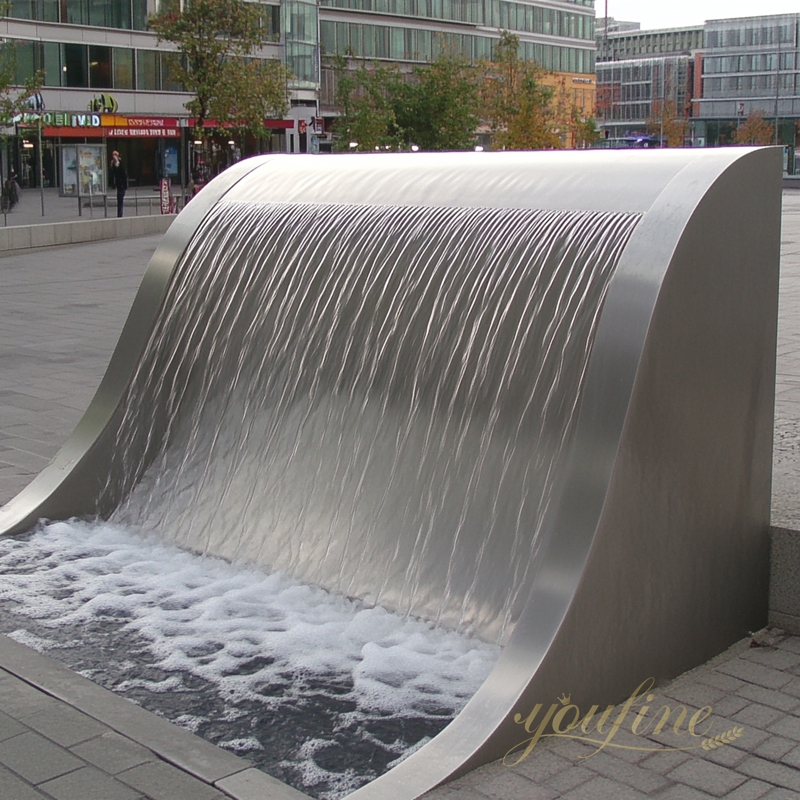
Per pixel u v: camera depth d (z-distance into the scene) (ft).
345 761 13.07
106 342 39.88
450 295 18.29
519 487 16.52
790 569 16.40
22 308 48.29
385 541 17.88
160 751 12.69
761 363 15.90
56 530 21.15
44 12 150.51
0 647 15.76
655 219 14.51
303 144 188.14
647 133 375.45
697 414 14.67
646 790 11.84
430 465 17.80
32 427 27.84
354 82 164.96
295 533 19.10
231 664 15.61
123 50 160.56
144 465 22.26
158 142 174.09
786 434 21.07
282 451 20.02
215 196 23.86
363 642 16.28
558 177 18.48
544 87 179.22
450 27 226.79
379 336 19.19
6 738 12.99
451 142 157.48
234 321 21.74
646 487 13.97
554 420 16.33
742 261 15.19
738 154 15.16
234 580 18.78
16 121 112.16
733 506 15.62
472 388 17.56
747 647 16.01
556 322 16.65
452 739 12.54
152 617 17.20
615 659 13.93
